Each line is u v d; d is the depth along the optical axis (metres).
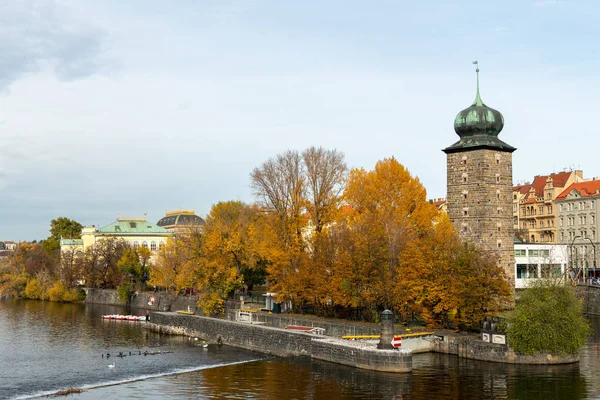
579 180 189.12
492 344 72.44
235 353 86.56
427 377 64.75
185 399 58.94
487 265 80.00
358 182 111.69
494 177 112.19
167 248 148.12
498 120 112.94
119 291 160.25
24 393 63.41
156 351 88.56
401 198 108.94
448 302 79.75
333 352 74.38
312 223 109.25
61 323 123.06
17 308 154.75
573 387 59.88
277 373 69.75
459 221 114.12
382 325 70.19
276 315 101.19
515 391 58.81
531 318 69.69
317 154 108.25
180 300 136.38
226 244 115.62
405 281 83.56
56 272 183.75
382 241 90.50
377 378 65.00
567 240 179.00
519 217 198.38
